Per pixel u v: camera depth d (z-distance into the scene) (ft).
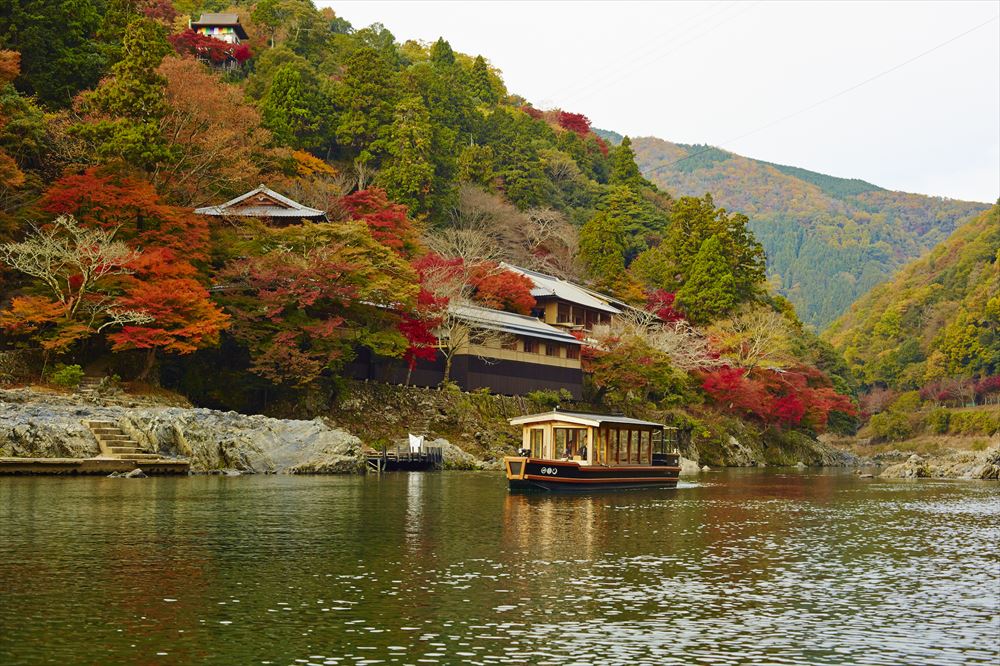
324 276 189.47
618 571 69.82
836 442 503.20
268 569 66.49
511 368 256.11
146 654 45.01
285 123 320.50
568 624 52.75
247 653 45.57
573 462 146.20
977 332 566.77
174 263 175.94
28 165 207.31
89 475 138.72
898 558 79.66
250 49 395.34
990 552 84.23
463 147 422.41
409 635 49.52
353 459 175.32
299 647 46.78
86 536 79.46
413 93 379.76
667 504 129.80
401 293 202.18
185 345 166.20
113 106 199.93
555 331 275.39
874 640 50.67
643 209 470.80
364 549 76.38
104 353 182.91
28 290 169.99
